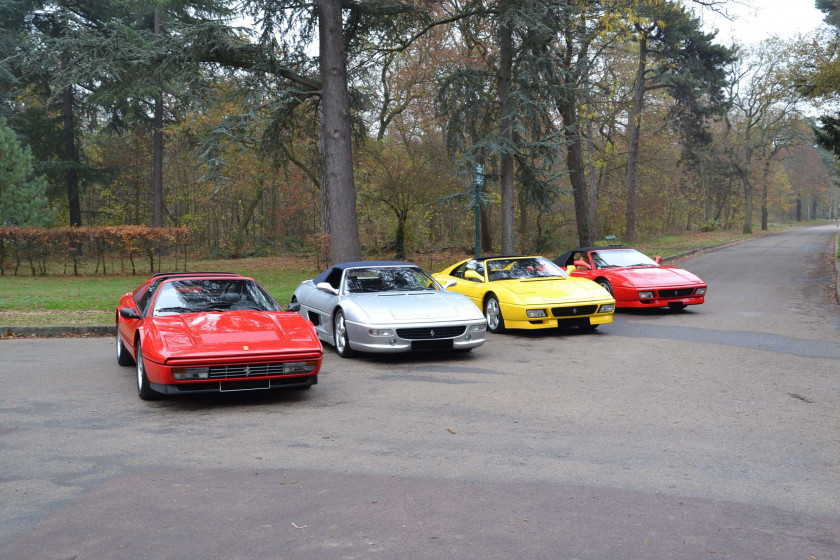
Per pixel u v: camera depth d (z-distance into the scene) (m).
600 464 4.71
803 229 76.62
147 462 4.86
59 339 11.79
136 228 25.20
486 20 19.50
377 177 29.08
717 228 66.69
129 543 3.49
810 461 4.73
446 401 6.72
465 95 18.92
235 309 7.71
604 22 18.38
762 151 65.75
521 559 3.28
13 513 3.91
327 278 10.94
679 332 11.19
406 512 3.88
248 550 3.40
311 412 6.36
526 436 5.43
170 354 6.36
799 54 22.97
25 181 30.88
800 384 7.24
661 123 49.31
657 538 3.50
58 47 15.49
